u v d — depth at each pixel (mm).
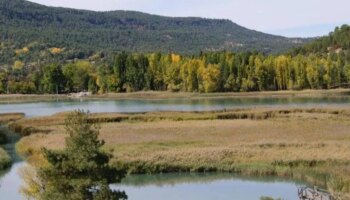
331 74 181500
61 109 132250
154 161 51469
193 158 51969
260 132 66750
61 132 72938
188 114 91125
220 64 190250
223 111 93375
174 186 45781
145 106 133750
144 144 60250
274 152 52875
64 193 27859
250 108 98938
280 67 185250
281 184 44969
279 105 115312
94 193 28516
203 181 47062
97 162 28500
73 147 28469
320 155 50812
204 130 70375
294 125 72625
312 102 124500
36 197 32500
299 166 48875
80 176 28109
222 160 51594
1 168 52656
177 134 67500
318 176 45125
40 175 28781
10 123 91500
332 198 36562
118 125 78750
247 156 52281
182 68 192875
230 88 188375
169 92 194125
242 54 199000
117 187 46031
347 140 58688
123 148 57438
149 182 47375
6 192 42969
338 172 44000
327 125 71625
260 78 186125
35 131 76062
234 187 44781
